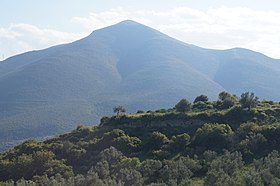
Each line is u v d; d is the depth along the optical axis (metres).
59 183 80.81
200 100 146.88
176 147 102.81
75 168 102.94
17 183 90.38
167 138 109.25
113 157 99.06
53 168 99.62
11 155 115.38
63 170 98.50
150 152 103.19
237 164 78.31
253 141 93.62
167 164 87.06
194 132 111.88
